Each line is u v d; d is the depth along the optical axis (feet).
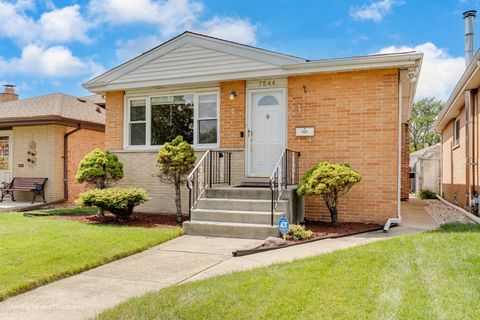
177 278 14.11
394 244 17.88
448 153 49.65
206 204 24.56
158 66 31.09
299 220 25.68
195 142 30.81
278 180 23.40
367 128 25.64
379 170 25.29
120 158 32.45
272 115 28.86
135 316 10.28
